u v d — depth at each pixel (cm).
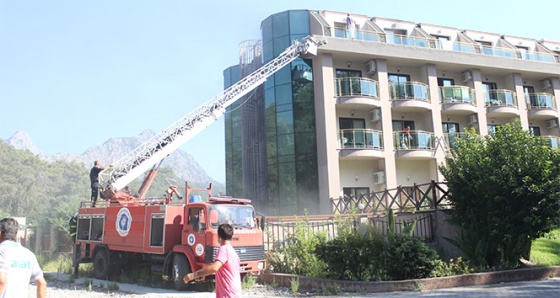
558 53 3344
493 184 1206
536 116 2884
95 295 1069
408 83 2500
